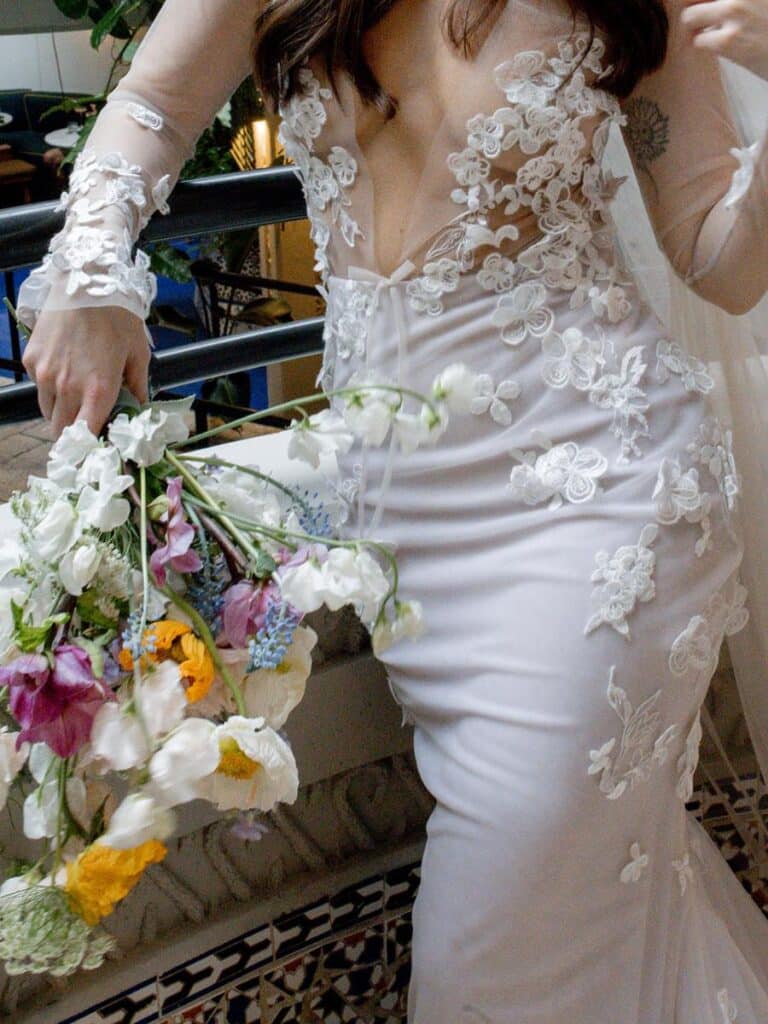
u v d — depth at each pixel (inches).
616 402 50.7
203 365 72.6
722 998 57.0
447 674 52.0
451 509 51.8
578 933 51.9
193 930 62.7
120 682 37.2
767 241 50.9
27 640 36.2
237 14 51.8
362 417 38.0
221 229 65.2
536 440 50.6
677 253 53.9
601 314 51.6
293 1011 67.2
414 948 54.2
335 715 63.2
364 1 46.8
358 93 49.1
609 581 49.1
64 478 39.9
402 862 68.5
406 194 50.4
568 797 48.9
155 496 42.1
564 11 47.9
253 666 37.6
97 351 47.7
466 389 37.2
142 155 51.6
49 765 37.2
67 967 35.3
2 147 193.0
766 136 48.6
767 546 61.6
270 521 41.7
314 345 76.5
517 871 49.6
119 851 34.4
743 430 60.3
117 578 38.3
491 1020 52.6
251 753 35.0
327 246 54.6
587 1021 53.4
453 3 46.7
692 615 51.0
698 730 54.9
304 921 66.2
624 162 57.1
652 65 50.4
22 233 57.3
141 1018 61.9
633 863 52.2
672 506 50.5
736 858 77.5
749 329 59.2
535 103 47.9
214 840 62.2
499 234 49.9
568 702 48.8
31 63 205.9
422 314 51.3
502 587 50.9
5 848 54.4
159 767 34.4
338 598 37.1
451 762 52.1
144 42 53.5
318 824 66.3
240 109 123.0
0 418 62.6
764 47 44.8
